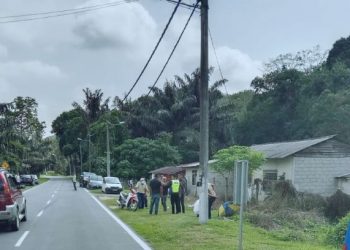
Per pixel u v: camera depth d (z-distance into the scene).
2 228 16.97
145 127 70.88
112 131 73.00
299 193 28.69
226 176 38.09
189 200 35.78
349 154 33.34
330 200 26.41
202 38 16.62
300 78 58.28
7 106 66.19
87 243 13.41
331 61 61.16
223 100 72.31
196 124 68.44
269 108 60.62
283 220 23.45
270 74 62.53
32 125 102.62
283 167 33.66
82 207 27.19
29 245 13.08
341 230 16.30
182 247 12.29
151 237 14.42
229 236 14.13
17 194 17.44
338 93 49.66
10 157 66.50
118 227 17.33
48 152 114.44
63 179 105.62
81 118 97.81
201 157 16.80
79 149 96.88
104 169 72.06
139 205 25.33
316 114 49.78
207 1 16.59
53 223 18.75
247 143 63.25
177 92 72.00
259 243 13.09
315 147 32.88
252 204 28.66
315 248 12.75
